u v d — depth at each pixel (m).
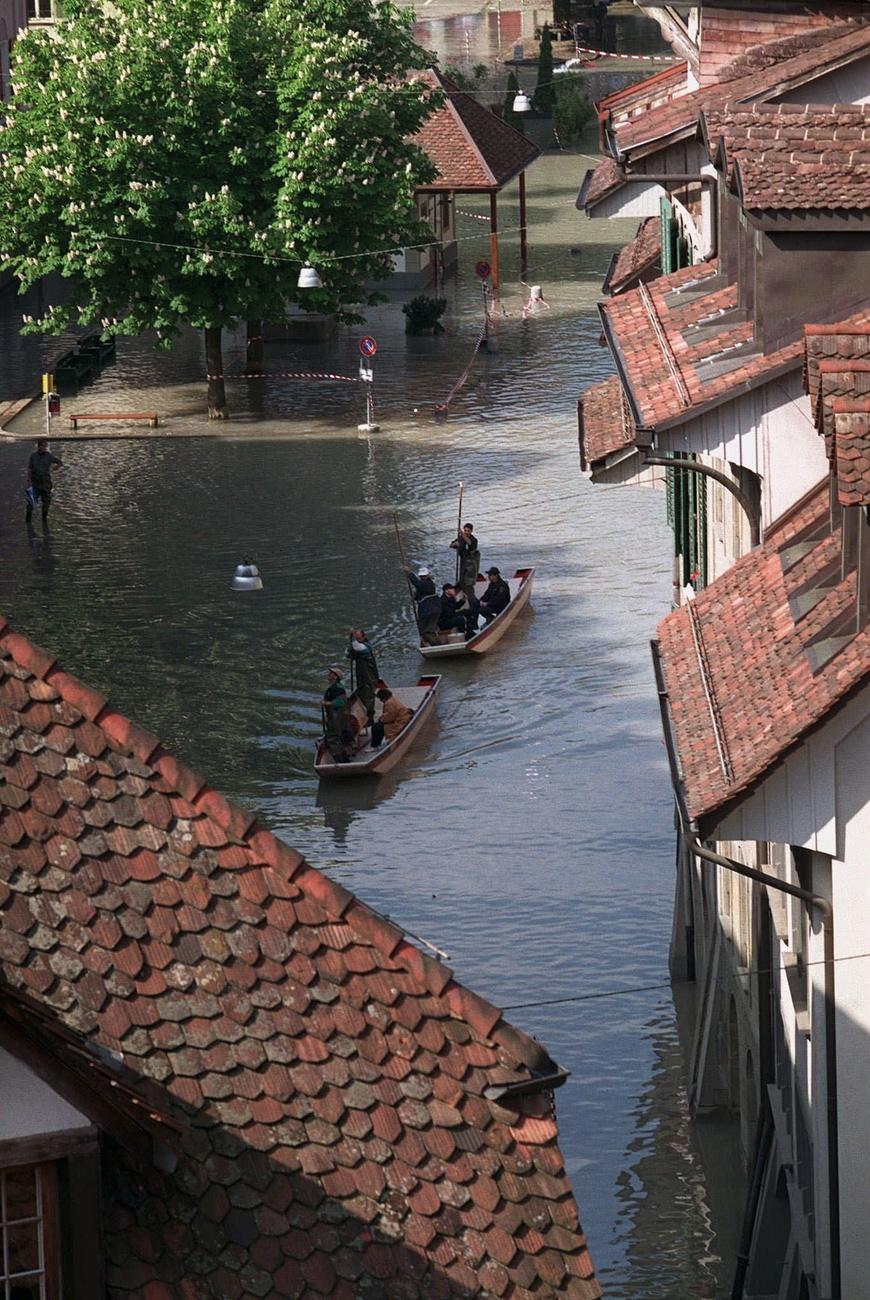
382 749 85.12
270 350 165.38
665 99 74.56
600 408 65.81
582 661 97.56
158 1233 24.84
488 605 101.31
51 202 135.12
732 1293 50.59
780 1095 48.38
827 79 53.75
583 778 84.38
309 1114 25.81
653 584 108.12
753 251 51.88
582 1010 65.62
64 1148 23.92
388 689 89.69
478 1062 26.64
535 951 69.38
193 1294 24.52
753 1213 50.03
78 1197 24.03
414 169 143.38
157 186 132.50
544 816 80.75
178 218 134.38
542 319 172.50
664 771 84.88
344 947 26.94
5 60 193.50
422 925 71.38
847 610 40.75
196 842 27.00
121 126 134.25
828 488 47.06
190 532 118.25
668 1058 63.03
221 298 139.12
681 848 66.94
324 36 141.75
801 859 41.88
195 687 95.19
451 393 149.00
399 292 183.88
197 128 134.62
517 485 126.31
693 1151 58.25
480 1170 25.98
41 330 140.12
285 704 93.31
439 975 27.03
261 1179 25.33
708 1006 59.38
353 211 139.38
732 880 56.91
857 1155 40.00
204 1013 25.98
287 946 26.69
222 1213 25.08
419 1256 25.23
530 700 93.19
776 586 45.12
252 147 136.00
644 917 71.69
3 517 123.00
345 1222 25.30
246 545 115.56
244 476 129.88
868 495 38.19
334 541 115.81
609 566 111.19
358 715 87.94
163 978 26.03
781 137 50.28
